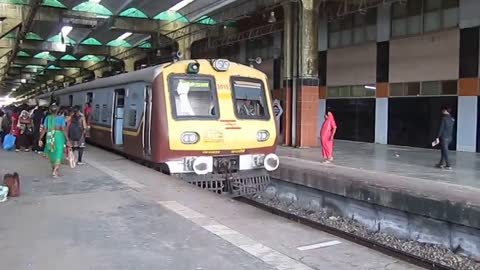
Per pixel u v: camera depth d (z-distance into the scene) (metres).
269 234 6.36
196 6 24.72
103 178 10.36
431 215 9.01
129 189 9.11
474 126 17.84
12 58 37.25
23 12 24.23
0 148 18.38
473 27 17.67
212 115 10.52
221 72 10.88
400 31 20.95
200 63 10.71
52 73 55.34
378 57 22.09
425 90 19.81
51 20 23.84
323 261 5.39
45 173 11.16
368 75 22.73
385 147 20.36
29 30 27.42
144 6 24.22
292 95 20.34
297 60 20.06
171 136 10.06
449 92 18.75
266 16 25.80
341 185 11.21
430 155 16.83
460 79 18.25
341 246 5.98
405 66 20.72
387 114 21.77
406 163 14.41
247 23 28.12
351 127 23.97
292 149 19.08
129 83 12.88
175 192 8.84
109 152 16.03
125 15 25.58
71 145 12.27
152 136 10.45
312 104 19.89
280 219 7.18
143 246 5.64
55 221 6.74
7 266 4.93
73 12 23.97
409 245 9.27
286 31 20.61
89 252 5.41
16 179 8.50
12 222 6.68
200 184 10.27
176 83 10.40
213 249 5.56
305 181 12.46
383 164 14.11
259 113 11.20
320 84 25.84
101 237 5.99
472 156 16.50
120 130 15.00
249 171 10.91
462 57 18.12
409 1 20.41
